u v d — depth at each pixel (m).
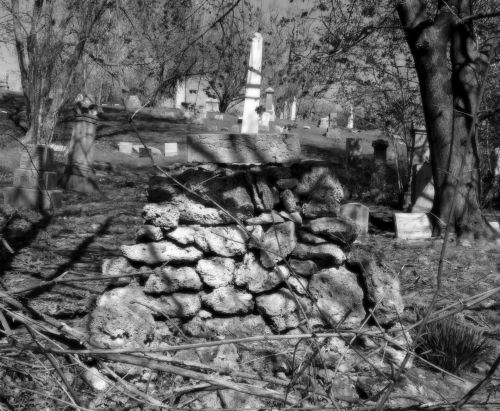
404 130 17.97
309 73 10.62
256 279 4.94
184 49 8.16
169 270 4.92
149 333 4.45
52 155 12.93
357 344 4.96
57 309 5.63
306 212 5.23
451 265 9.59
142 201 14.12
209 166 5.30
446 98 12.03
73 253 8.71
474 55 12.02
